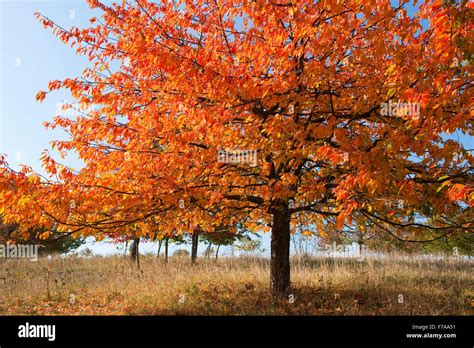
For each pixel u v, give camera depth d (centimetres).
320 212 832
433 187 675
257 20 618
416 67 611
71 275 1395
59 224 721
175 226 906
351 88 672
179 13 712
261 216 1044
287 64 613
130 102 727
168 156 691
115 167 734
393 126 655
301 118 726
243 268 1399
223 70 622
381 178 549
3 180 640
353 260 1616
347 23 590
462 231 730
